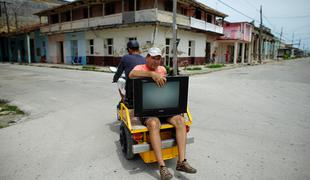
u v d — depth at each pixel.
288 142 4.14
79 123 5.28
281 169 3.23
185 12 23.00
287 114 5.91
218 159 3.52
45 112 6.24
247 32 29.89
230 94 8.52
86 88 9.87
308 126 4.99
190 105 6.82
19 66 23.48
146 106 3.11
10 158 3.62
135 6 18.28
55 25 25.81
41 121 5.46
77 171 3.22
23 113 6.25
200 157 3.58
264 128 4.86
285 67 23.58
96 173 3.16
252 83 11.43
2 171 3.24
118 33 20.06
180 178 3.03
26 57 31.62
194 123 5.20
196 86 10.34
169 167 3.33
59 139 4.36
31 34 30.45
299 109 6.41
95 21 21.31
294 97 8.04
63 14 26.92
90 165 3.39
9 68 20.80
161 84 3.04
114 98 7.86
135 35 18.91
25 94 8.72
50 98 7.96
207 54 27.23
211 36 26.81
